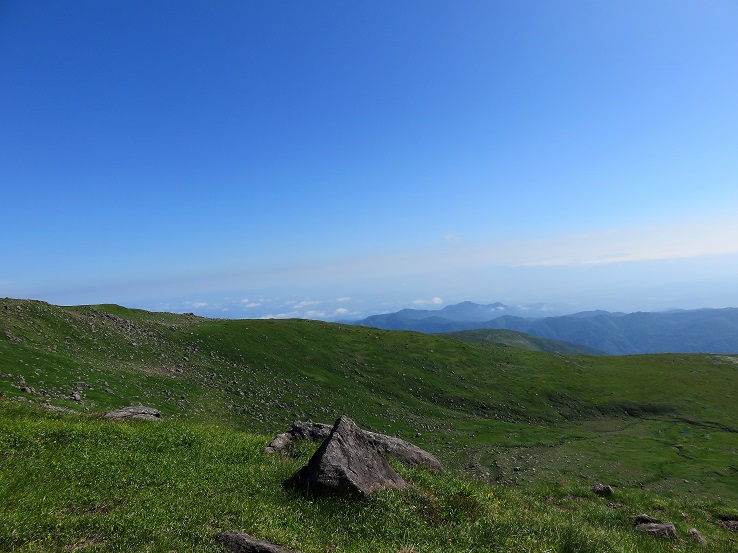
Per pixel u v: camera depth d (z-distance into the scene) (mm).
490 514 15000
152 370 66688
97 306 89812
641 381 111875
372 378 97625
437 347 121875
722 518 23703
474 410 91750
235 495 14227
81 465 15820
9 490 12852
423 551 11516
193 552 10109
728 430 83688
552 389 103562
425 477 17844
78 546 10156
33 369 47844
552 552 12805
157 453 19062
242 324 108625
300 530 12188
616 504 24812
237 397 68688
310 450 21156
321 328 122438
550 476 55094
